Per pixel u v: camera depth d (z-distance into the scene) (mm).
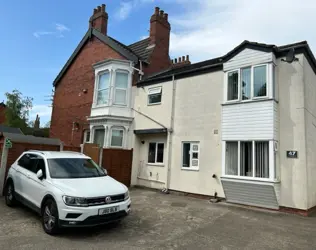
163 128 12930
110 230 6082
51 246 4957
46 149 11641
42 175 6410
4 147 10047
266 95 9438
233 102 10258
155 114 13625
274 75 9609
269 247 5422
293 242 5770
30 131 35469
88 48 18047
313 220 7863
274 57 9680
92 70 17141
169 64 17875
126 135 14430
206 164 11133
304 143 8852
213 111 11266
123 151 13805
